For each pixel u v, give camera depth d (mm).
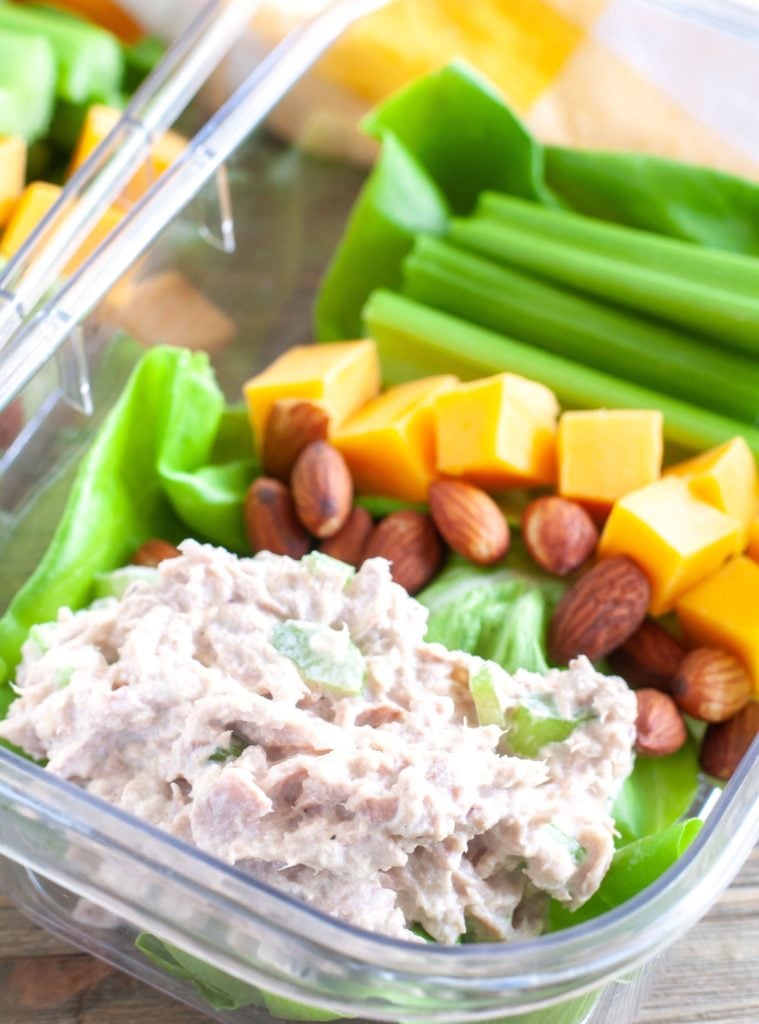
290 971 330
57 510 420
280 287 478
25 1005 385
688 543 407
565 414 430
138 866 335
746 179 469
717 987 390
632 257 462
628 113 476
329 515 419
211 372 448
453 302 471
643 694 397
